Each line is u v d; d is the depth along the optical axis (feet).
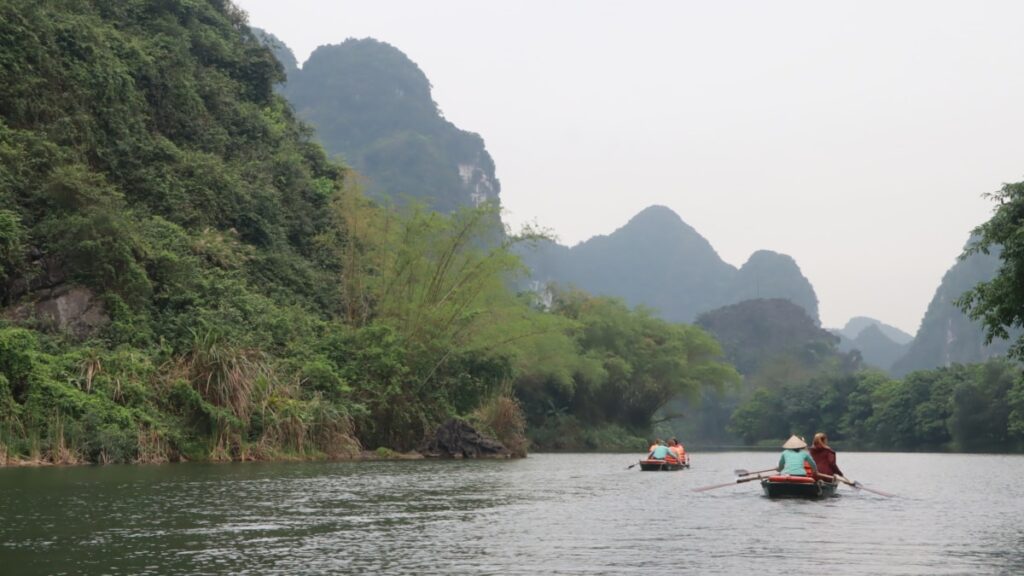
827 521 43.80
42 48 108.88
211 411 83.15
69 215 93.97
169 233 107.96
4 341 72.74
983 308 64.44
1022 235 59.77
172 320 93.56
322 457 95.96
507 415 128.47
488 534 36.91
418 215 123.95
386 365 110.52
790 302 612.29
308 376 100.73
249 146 150.20
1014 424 231.71
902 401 295.89
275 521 39.27
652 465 98.02
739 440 465.88
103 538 33.37
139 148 120.78
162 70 137.28
